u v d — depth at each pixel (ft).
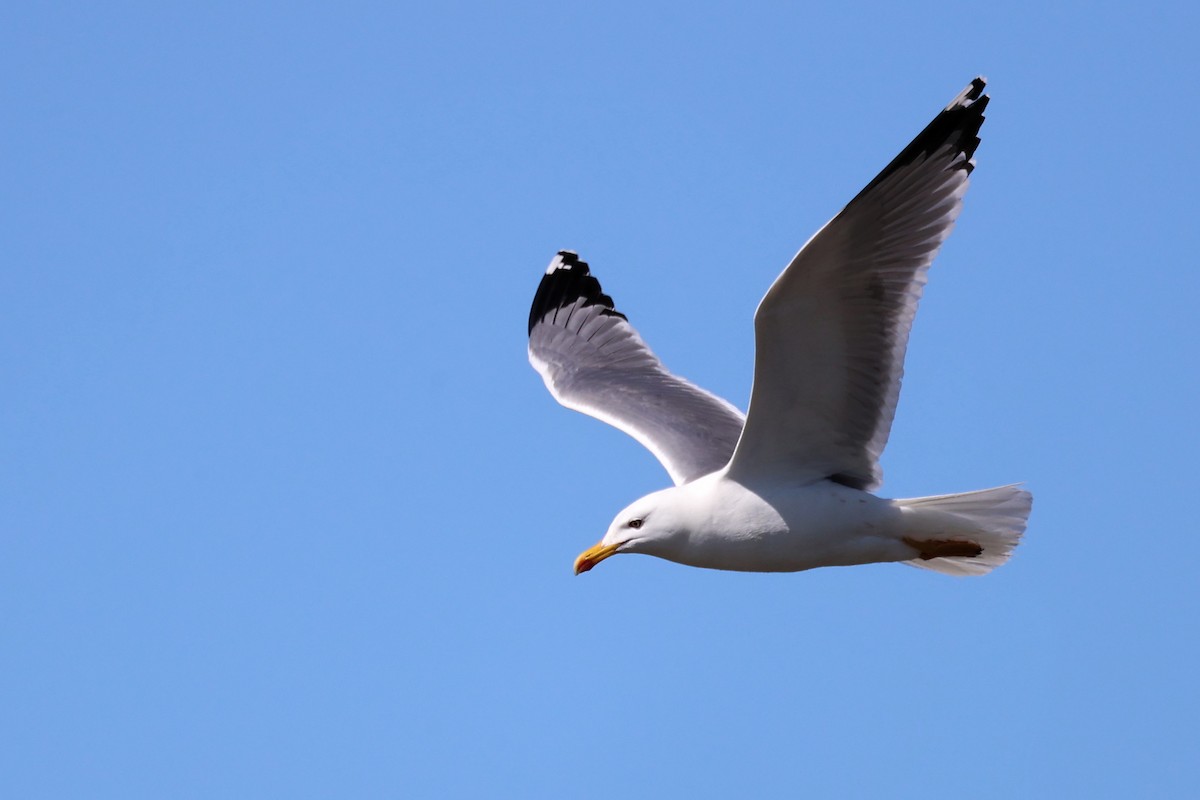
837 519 41.19
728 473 41.86
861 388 40.11
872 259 38.11
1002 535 41.29
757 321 38.47
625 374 53.57
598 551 42.98
